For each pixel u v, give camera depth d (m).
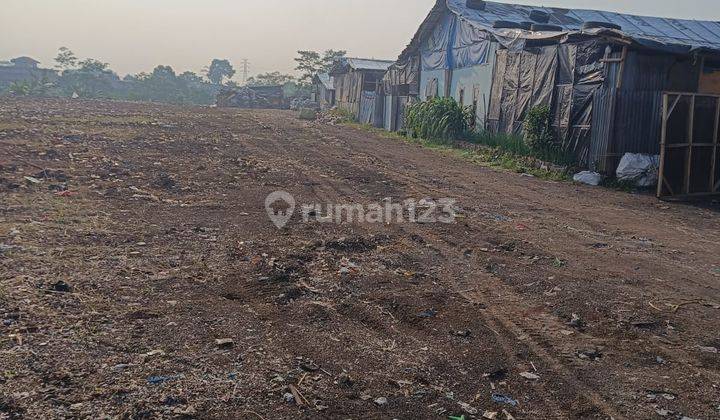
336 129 27.67
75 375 3.88
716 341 5.15
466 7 24.73
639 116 15.02
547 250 7.88
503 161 17.58
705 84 16.06
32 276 5.53
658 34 24.69
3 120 18.89
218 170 12.88
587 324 5.40
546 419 3.82
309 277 6.22
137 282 5.68
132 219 8.12
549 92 17.36
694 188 13.64
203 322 4.89
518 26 21.81
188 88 91.69
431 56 27.38
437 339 4.92
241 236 7.67
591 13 26.03
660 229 9.81
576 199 12.48
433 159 18.02
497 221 9.56
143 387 3.81
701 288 6.57
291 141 20.12
